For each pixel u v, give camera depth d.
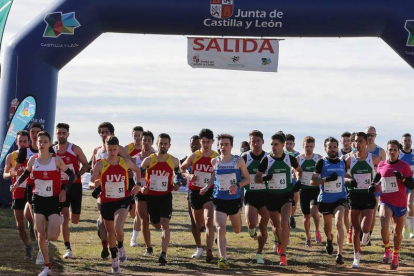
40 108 17.80
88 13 17.56
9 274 9.13
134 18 17.47
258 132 10.59
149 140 11.59
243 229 15.80
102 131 11.50
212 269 10.03
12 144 17.77
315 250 12.38
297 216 19.19
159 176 10.56
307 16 17.19
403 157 14.08
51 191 9.09
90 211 19.19
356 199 10.77
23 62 17.70
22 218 10.52
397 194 10.52
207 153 10.96
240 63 18.28
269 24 17.38
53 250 11.68
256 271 9.90
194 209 11.05
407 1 17.23
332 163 10.83
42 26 17.75
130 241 12.98
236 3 17.25
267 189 10.53
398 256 11.18
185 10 17.28
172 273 9.60
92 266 10.10
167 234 10.50
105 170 9.40
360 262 11.03
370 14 17.19
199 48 18.27
